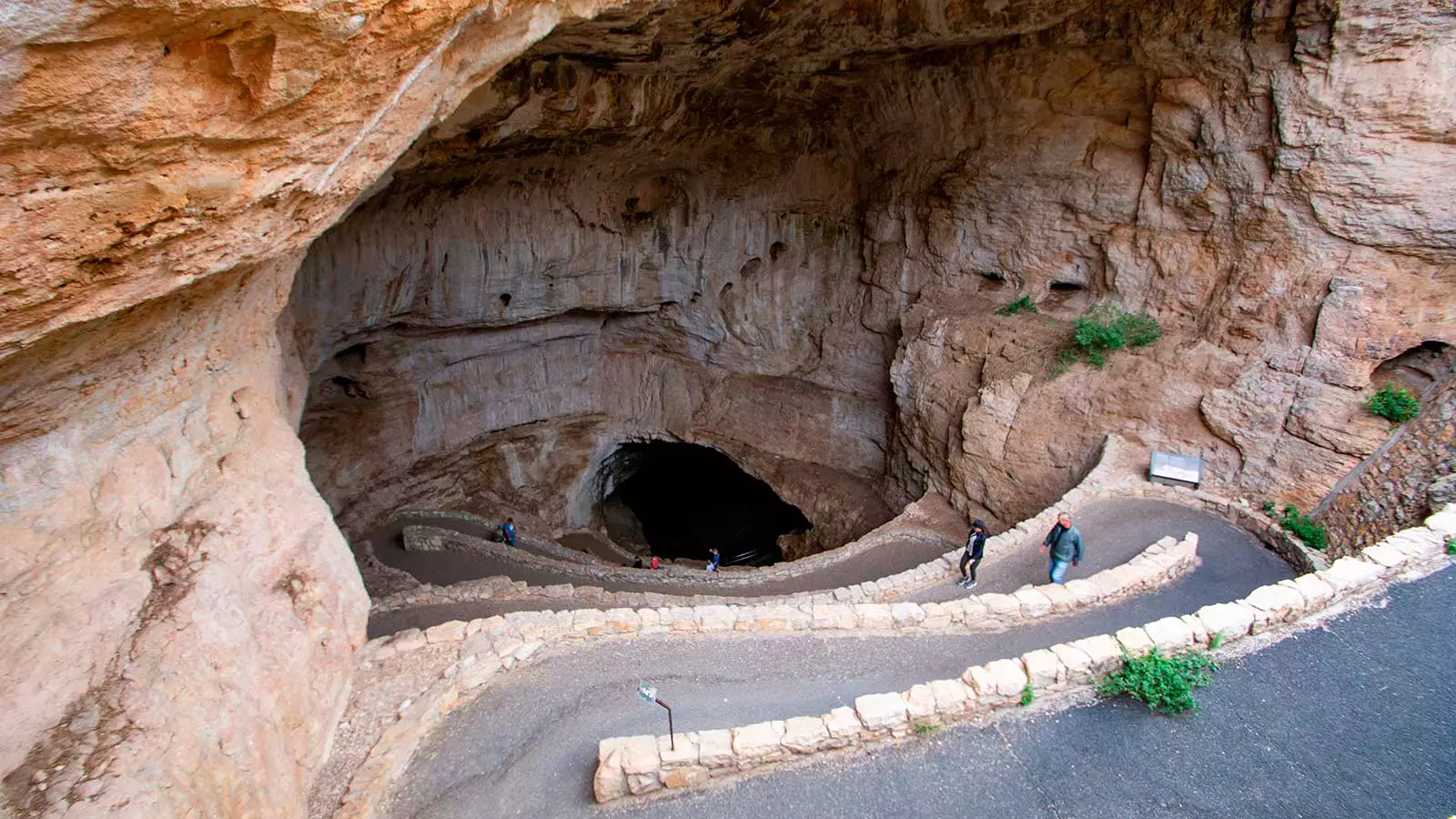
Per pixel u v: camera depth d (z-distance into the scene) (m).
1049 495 15.70
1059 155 16.14
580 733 7.98
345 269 15.50
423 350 19.92
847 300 22.16
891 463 21.05
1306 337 13.18
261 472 7.70
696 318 23.72
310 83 4.10
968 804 6.82
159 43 3.24
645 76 14.14
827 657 9.12
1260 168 13.23
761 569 17.08
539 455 24.30
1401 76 11.20
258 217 4.79
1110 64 14.77
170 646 5.71
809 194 21.73
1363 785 6.76
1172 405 14.53
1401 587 8.88
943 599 11.77
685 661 9.04
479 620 9.40
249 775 6.00
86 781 4.68
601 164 18.22
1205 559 11.84
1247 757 7.06
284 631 7.10
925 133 18.22
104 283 4.02
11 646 4.76
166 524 6.27
